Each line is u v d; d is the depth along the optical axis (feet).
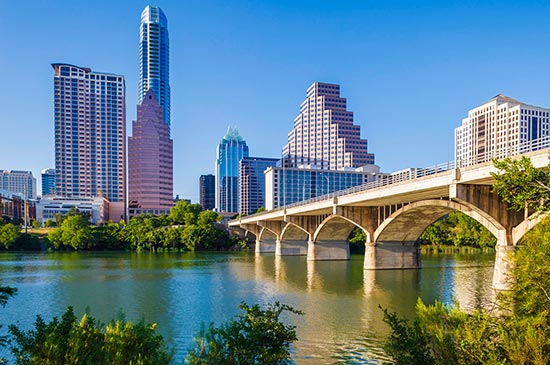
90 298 147.74
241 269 241.96
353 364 76.02
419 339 46.50
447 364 42.83
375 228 221.66
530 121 541.34
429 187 135.64
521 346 41.16
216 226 508.94
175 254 378.94
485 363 40.40
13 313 125.49
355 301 137.69
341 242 305.73
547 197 47.37
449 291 154.81
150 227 452.76
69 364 43.93
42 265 266.16
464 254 337.72
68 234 411.54
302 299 142.20
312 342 89.66
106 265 266.57
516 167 50.31
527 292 50.37
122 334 48.44
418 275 200.75
